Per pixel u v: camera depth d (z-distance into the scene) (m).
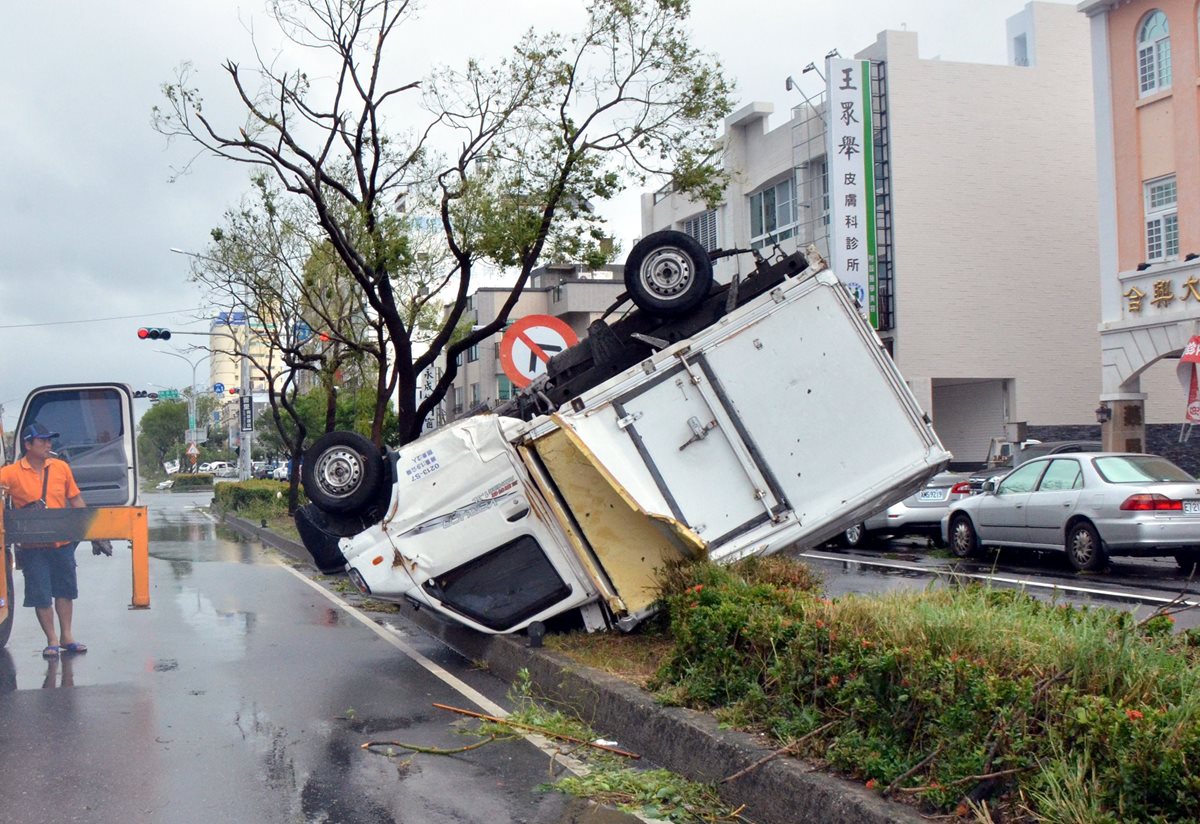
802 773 5.06
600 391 8.34
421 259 21.33
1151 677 4.61
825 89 29.78
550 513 8.59
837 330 8.39
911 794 4.66
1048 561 15.95
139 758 6.46
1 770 6.21
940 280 30.81
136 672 9.09
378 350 22.97
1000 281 31.33
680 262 9.05
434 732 7.08
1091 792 4.02
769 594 6.93
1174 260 22.91
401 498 8.77
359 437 9.07
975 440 32.69
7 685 8.56
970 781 4.43
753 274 8.99
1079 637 4.98
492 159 17.42
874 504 8.38
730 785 5.47
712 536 8.20
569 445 8.44
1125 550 13.44
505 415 9.84
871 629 5.62
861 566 15.80
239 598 14.28
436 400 18.38
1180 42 22.78
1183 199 22.80
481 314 48.34
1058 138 31.91
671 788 5.70
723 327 8.41
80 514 9.39
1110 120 24.42
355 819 5.40
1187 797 3.76
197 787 5.91
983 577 13.07
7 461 10.64
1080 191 32.06
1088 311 32.06
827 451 8.29
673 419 8.34
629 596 8.36
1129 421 24.23
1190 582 12.90
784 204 33.81
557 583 8.65
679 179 17.25
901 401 8.36
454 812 5.50
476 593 8.74
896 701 5.01
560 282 49.12
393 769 6.24
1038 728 4.50
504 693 8.21
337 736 6.98
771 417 8.30
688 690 6.49
